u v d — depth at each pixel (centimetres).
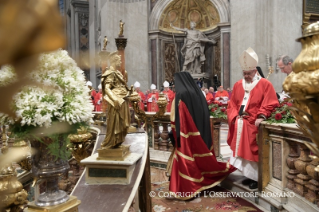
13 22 21
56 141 120
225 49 1381
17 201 158
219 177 400
